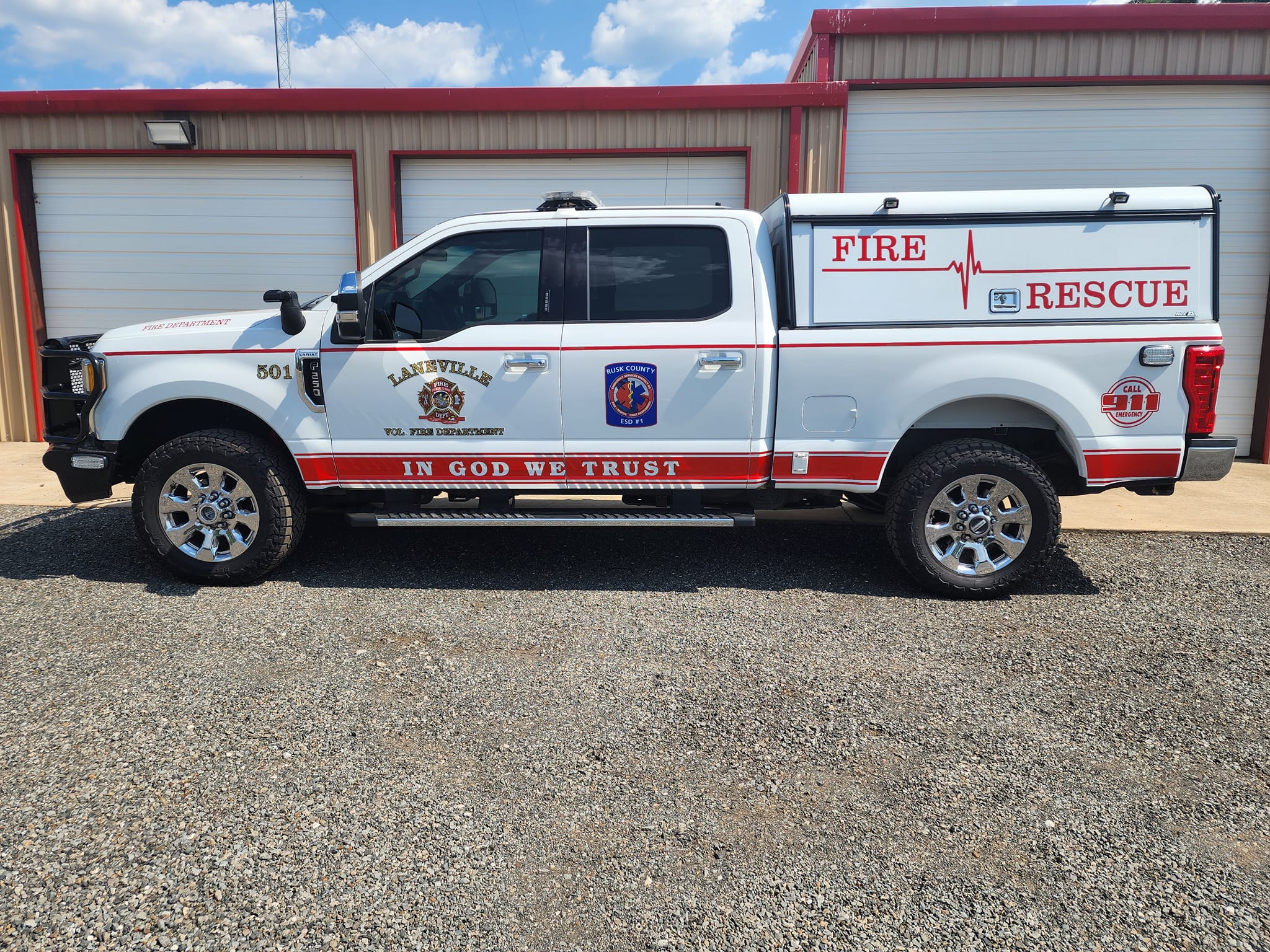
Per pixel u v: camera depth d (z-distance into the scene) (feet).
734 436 14.89
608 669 12.09
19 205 28.25
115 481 16.78
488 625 13.65
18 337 28.86
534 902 7.39
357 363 14.80
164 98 27.48
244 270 28.78
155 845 8.05
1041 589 15.62
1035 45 26.78
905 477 14.76
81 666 11.91
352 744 9.94
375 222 28.02
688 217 14.88
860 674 11.96
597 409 14.80
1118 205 14.11
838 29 26.71
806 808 8.80
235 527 15.21
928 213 14.29
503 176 27.94
